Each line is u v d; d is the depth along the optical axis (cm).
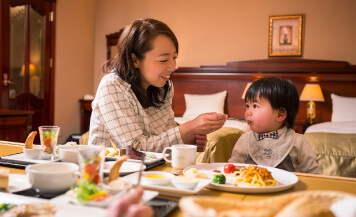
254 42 488
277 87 147
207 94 491
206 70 498
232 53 498
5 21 416
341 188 88
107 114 138
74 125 538
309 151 145
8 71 423
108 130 142
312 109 422
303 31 463
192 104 470
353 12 442
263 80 152
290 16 466
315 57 460
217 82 488
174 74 504
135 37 142
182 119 401
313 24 459
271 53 479
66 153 102
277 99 146
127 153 112
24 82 448
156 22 145
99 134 144
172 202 71
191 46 519
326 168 275
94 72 580
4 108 419
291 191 85
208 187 87
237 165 110
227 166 104
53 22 485
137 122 142
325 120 440
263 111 147
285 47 472
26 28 446
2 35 412
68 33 517
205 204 54
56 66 496
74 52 532
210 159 259
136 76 145
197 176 93
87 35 560
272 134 148
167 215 66
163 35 141
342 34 447
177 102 507
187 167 102
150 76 144
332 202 50
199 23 514
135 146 134
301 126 427
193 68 506
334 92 436
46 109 482
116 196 64
